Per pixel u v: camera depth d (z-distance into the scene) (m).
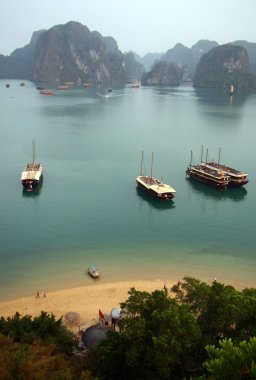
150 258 72.31
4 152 150.75
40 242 78.06
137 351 31.86
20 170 126.75
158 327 32.62
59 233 82.25
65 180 117.81
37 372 30.25
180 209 98.38
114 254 73.62
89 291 59.91
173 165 138.25
